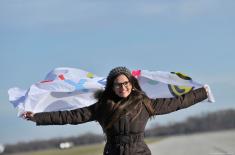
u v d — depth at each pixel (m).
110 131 7.50
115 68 7.54
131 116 7.45
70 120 7.63
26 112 7.66
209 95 8.01
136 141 7.46
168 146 64.81
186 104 7.87
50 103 7.87
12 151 164.25
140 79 8.20
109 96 7.61
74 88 7.93
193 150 47.44
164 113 7.77
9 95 8.02
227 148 47.75
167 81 8.07
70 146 132.12
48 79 8.37
